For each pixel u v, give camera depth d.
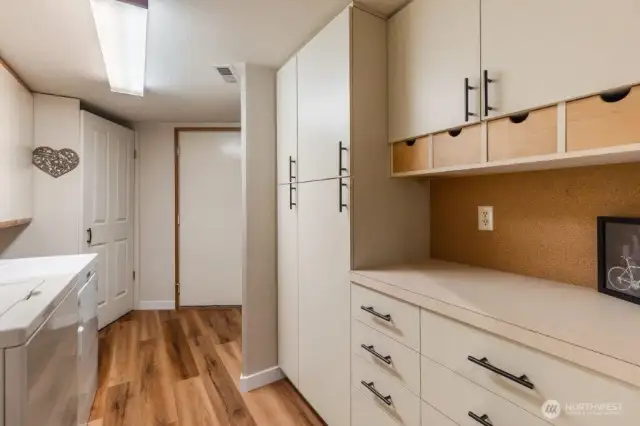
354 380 1.57
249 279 2.29
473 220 1.70
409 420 1.25
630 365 0.67
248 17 1.71
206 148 4.07
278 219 2.37
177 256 4.05
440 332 1.12
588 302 1.08
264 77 2.34
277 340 2.40
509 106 1.13
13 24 1.75
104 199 3.41
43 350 1.09
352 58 1.61
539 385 0.84
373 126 1.67
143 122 3.99
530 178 1.45
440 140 1.42
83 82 2.63
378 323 1.41
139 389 2.28
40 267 1.80
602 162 1.14
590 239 1.25
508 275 1.47
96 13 1.60
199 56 2.16
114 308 3.61
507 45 1.13
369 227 1.68
